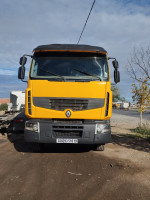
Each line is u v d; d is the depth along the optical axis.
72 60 6.48
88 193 3.79
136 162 5.74
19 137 9.51
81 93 6.06
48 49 6.51
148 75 9.18
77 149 7.29
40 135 6.05
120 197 3.65
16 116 9.65
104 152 6.88
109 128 6.21
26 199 3.51
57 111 5.99
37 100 6.06
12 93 17.39
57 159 6.00
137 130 11.55
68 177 4.57
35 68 6.39
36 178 4.48
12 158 6.04
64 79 6.18
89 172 4.91
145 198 3.62
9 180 4.34
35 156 6.30
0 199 3.49
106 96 6.13
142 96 12.34
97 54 6.59
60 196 3.65
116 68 7.11
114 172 4.92
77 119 6.11
